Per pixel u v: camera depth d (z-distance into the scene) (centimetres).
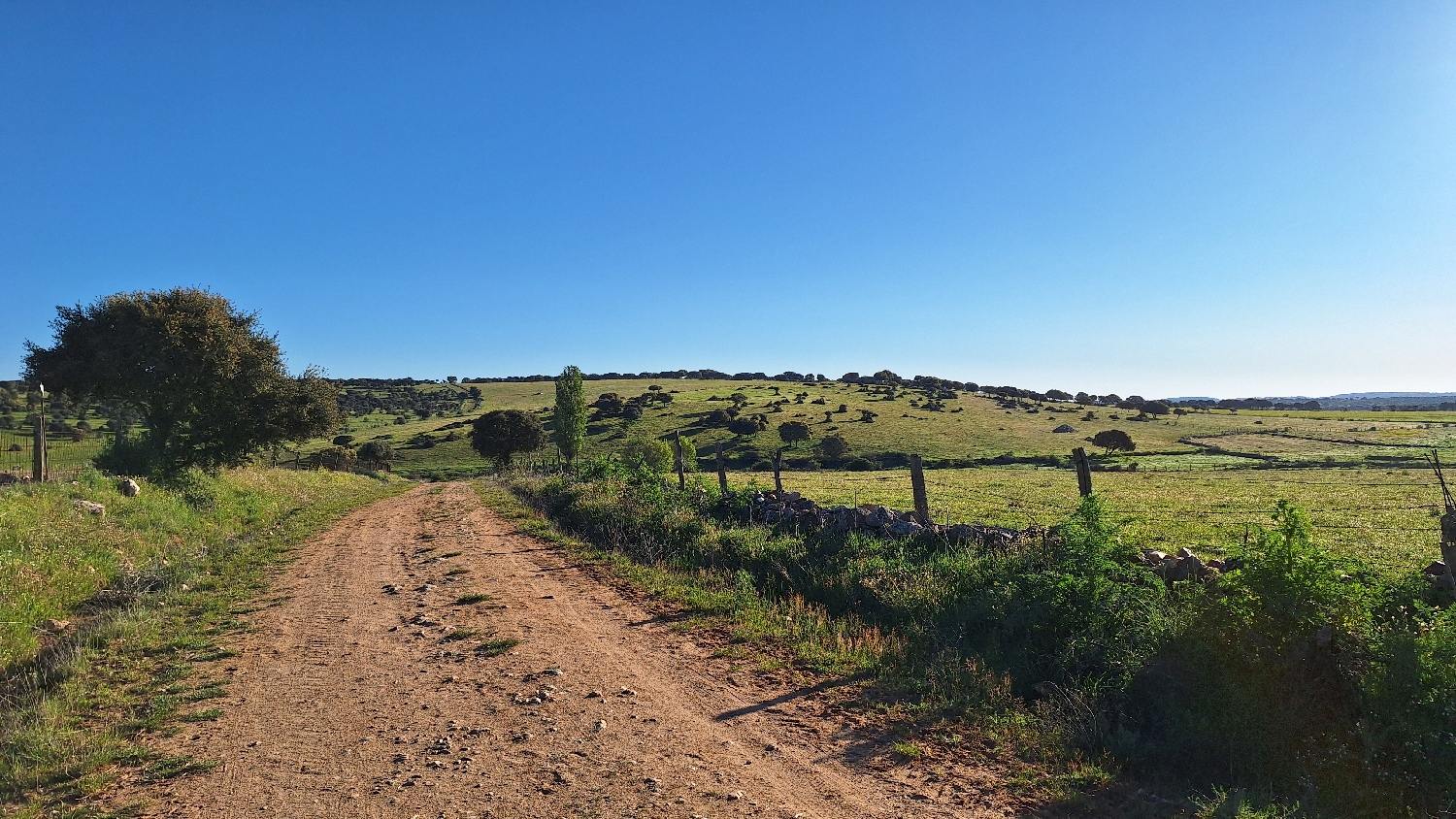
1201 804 468
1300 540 574
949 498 3875
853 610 931
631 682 714
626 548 1427
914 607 875
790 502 1544
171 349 2306
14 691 739
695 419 12256
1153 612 657
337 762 553
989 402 15162
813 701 657
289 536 1877
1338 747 495
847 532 1198
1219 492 4162
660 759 543
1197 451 8625
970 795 489
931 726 597
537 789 498
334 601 1126
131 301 2350
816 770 526
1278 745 513
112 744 590
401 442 10700
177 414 2348
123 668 808
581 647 834
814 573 1059
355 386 18025
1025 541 978
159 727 634
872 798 485
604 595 1091
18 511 1338
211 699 704
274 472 3272
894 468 8444
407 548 1630
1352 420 11825
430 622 966
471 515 2197
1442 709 466
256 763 555
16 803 502
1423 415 12662
